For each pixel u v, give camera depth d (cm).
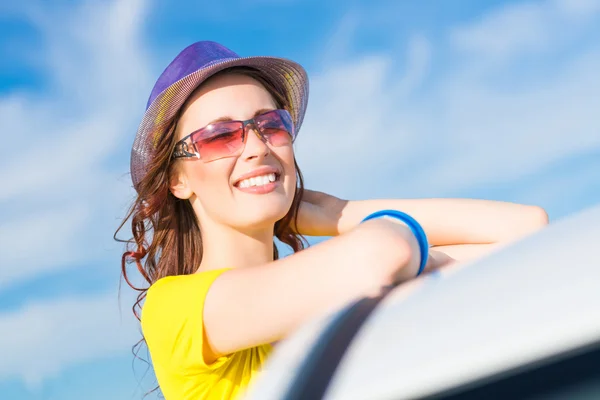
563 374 43
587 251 51
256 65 255
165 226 257
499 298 51
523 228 259
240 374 194
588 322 43
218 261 238
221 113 234
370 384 50
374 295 69
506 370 44
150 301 194
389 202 273
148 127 246
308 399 52
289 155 236
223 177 229
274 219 232
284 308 144
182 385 191
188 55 250
